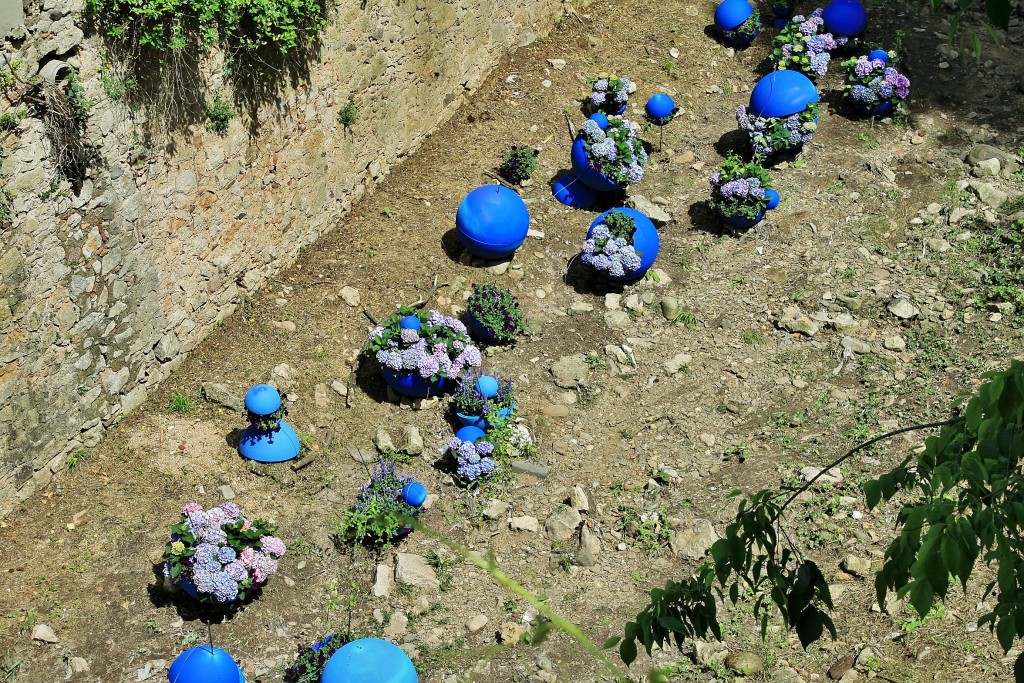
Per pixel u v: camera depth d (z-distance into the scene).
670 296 13.32
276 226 12.74
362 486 10.77
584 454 11.31
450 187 14.67
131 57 10.18
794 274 13.64
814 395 11.95
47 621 9.23
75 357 10.35
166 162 10.92
